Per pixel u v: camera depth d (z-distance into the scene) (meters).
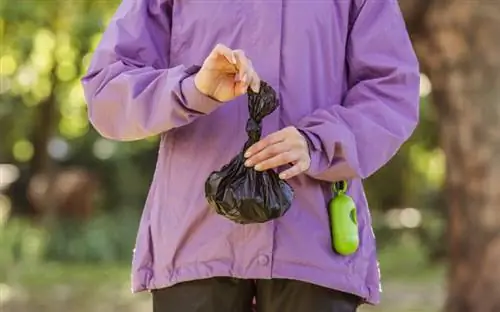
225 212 2.58
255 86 2.57
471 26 6.65
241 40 2.79
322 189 2.78
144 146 20.83
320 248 2.73
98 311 11.55
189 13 2.85
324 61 2.83
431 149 17.92
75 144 20.77
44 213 17.73
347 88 2.94
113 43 2.85
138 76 2.75
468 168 6.87
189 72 2.70
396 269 16.62
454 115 6.88
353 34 2.90
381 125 2.79
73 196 17.77
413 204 21.41
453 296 7.09
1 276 14.58
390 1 2.96
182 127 2.80
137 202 20.75
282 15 2.78
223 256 2.72
